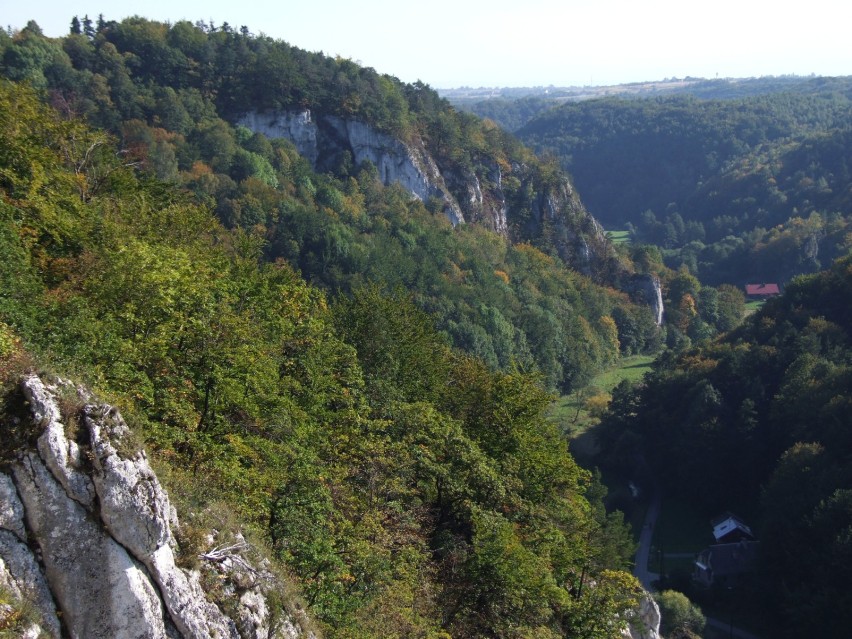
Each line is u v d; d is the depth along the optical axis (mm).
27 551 9609
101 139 34344
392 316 37000
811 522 53656
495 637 19797
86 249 21781
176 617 10523
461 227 141125
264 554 13555
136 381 16109
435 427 26188
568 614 23578
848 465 56000
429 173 145875
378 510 19750
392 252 106562
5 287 15555
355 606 15719
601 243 163500
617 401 92375
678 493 78375
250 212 96438
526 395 33156
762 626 56375
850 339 78938
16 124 28578
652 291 152375
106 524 10109
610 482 82438
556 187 165875
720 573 63062
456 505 24188
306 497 16906
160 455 14281
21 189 24906
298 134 138375
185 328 18594
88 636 9758
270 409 19547
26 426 10031
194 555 11398
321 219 100875
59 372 11180
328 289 92250
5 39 112125
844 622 48438
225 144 113125
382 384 29172
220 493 14781
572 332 123688
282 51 143000
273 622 12234
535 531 25438
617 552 35062
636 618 29031
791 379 72438
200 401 18047
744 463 72500
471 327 96125
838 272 87000
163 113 116750
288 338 25844
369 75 149375
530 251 147125
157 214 30781
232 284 25203
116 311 18156
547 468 29797
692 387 81500
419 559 19922
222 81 137125
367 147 141875
